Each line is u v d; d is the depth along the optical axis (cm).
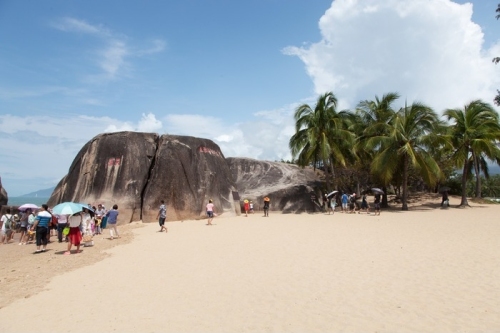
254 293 755
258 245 1298
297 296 730
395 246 1221
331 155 3186
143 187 2444
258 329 581
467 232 1514
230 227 1886
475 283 785
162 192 2381
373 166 2859
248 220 2275
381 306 664
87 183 2448
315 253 1133
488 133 2978
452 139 3167
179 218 2388
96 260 1153
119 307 698
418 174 3198
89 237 1617
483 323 581
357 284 797
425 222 1934
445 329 563
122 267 1031
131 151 2488
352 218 2273
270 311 654
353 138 2980
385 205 3259
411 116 2853
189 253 1194
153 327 598
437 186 4169
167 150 2517
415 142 2852
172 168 2464
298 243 1319
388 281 813
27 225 1633
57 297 780
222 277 883
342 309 655
